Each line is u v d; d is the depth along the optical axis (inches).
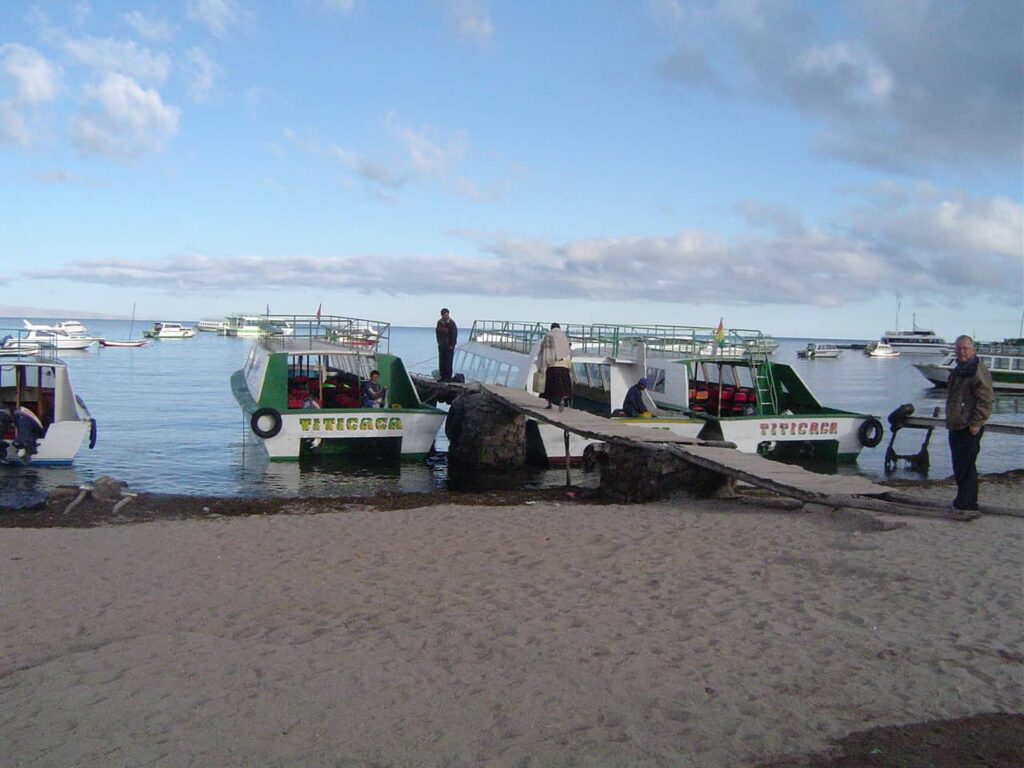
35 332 3454.7
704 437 794.2
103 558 384.5
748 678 230.4
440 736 194.9
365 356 932.6
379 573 354.9
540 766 180.4
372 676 232.7
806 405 920.9
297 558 382.3
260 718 204.2
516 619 286.4
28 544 412.5
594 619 285.4
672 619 284.5
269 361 838.5
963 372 461.4
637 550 387.9
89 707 210.5
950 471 877.8
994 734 195.6
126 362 2908.5
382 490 722.2
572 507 525.7
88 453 901.2
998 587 315.6
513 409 820.0
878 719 204.1
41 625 290.5
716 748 188.9
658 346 929.5
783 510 494.9
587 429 650.2
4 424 764.0
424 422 836.0
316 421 812.6
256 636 276.5
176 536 429.7
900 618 281.4
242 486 725.3
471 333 1290.6
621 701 215.2
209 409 1417.3
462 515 484.4
